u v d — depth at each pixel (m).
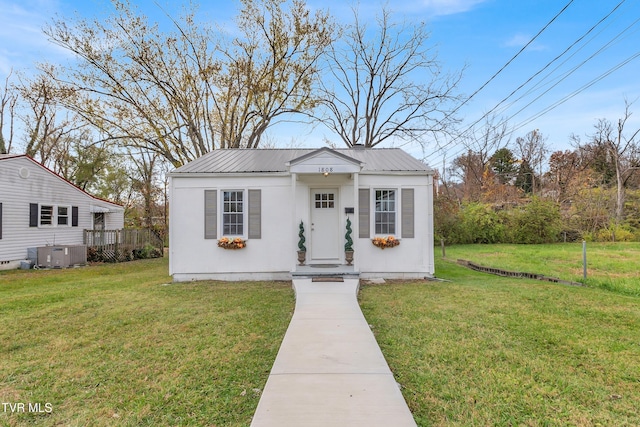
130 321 5.41
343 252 9.43
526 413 2.83
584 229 21.86
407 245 9.24
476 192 30.25
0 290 8.47
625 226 21.31
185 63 16.66
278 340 4.48
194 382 3.36
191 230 9.24
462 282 8.81
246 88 17.50
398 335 4.62
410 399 3.02
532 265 11.88
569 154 30.39
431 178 9.24
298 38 17.34
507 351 4.08
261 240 9.27
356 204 8.65
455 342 4.36
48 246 13.63
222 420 2.73
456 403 2.96
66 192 15.24
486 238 21.30
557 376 3.46
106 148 22.77
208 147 17.97
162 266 14.03
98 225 17.95
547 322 5.21
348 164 8.53
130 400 3.06
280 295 7.27
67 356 4.06
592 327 4.99
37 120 22.14
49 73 15.64
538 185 33.56
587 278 8.69
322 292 6.99
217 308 6.17
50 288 8.58
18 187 13.09
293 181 8.66
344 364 3.56
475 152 31.45
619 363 3.79
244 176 9.23
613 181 26.05
